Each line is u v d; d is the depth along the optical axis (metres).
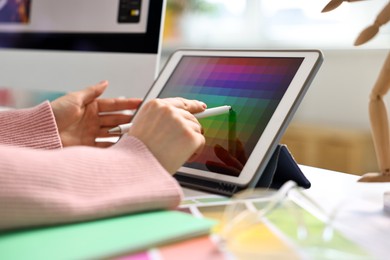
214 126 0.53
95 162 0.35
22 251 0.26
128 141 0.41
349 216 0.38
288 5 1.43
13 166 0.31
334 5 0.50
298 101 0.48
